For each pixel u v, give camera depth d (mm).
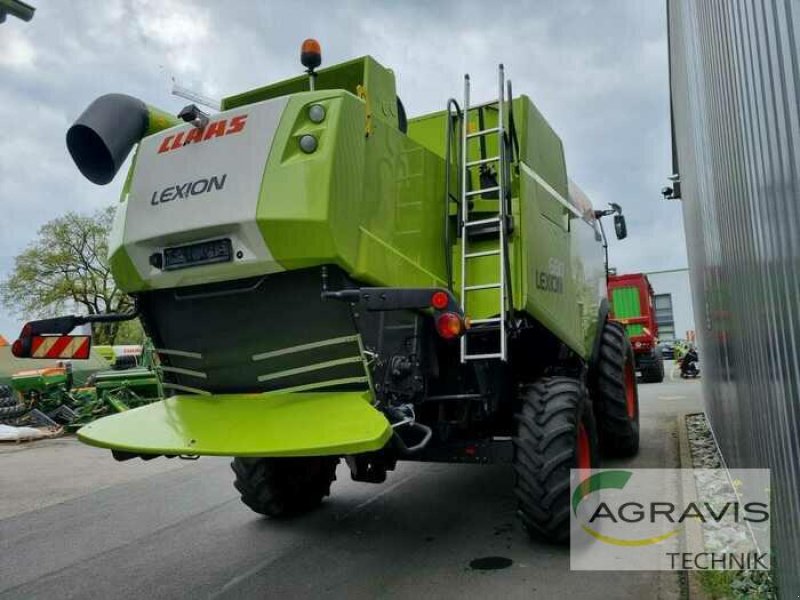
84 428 3645
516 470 3902
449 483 6012
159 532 5164
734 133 3217
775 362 2648
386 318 3586
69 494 6953
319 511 5309
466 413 4094
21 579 4289
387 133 3768
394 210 3770
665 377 19438
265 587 3826
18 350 3975
